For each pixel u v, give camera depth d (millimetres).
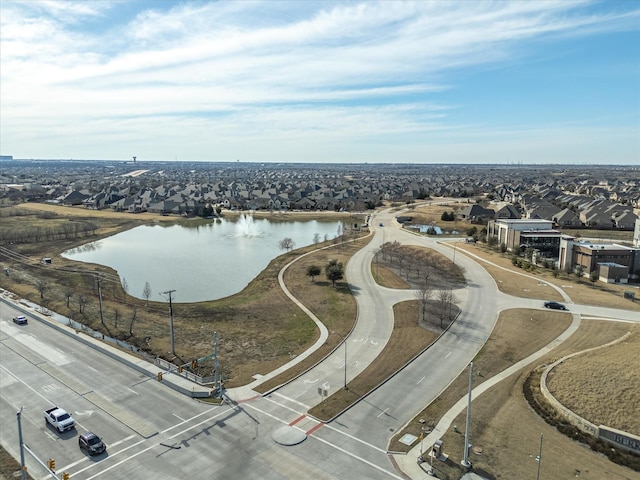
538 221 133000
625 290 90938
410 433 44875
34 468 39656
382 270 108500
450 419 47156
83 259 124812
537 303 83000
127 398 51594
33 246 137625
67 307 82438
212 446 42719
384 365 59375
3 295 90188
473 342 66312
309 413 48406
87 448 41625
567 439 44031
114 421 47000
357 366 59281
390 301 85062
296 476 38688
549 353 62406
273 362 60875
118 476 38656
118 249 139625
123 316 78312
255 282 102125
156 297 92000
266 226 189250
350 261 117688
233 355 63219
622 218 161750
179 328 73188
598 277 99500
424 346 64938
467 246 134750
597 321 73688
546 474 39000
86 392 52812
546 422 46688
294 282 100062
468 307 81125
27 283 98125
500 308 80438
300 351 64188
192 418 47531
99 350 64438
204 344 66938
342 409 49094
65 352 63906
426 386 54031
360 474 39000
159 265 119500
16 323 74625
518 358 61219
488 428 45438
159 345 66375
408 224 179375
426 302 80562
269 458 41031
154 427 45875
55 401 50844
